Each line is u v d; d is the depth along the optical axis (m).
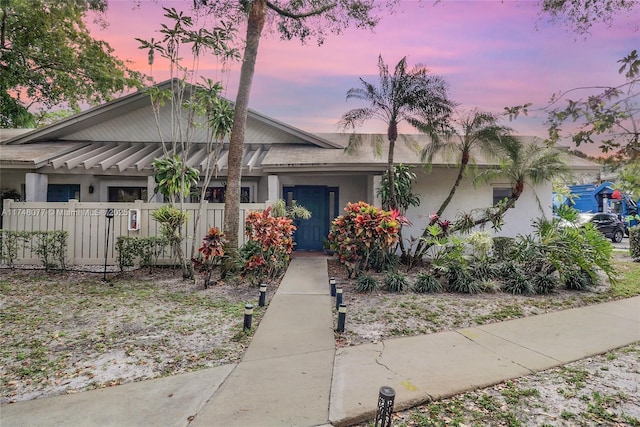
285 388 3.41
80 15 14.05
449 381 3.57
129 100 12.45
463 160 9.65
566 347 4.49
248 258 7.70
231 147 8.37
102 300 6.46
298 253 12.35
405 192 10.59
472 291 7.09
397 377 3.65
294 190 13.17
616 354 4.29
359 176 13.09
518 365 3.96
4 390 3.42
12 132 15.12
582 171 10.66
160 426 2.80
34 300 6.44
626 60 2.04
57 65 15.81
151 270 8.78
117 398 3.24
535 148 9.51
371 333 4.98
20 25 14.34
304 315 5.75
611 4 2.65
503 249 9.94
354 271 8.55
